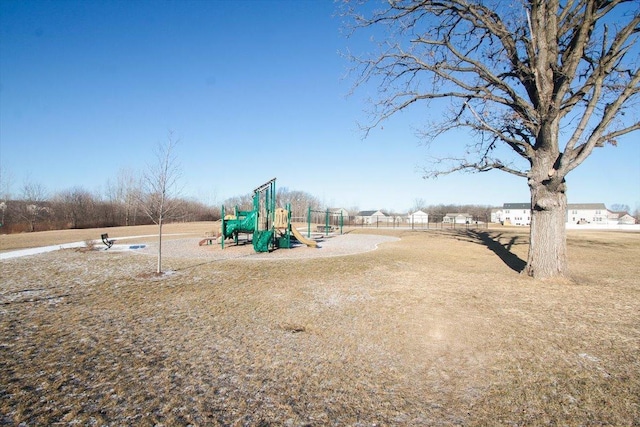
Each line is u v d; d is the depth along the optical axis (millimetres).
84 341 5148
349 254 16031
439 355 4828
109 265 12328
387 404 3570
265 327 5930
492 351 4922
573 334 5523
